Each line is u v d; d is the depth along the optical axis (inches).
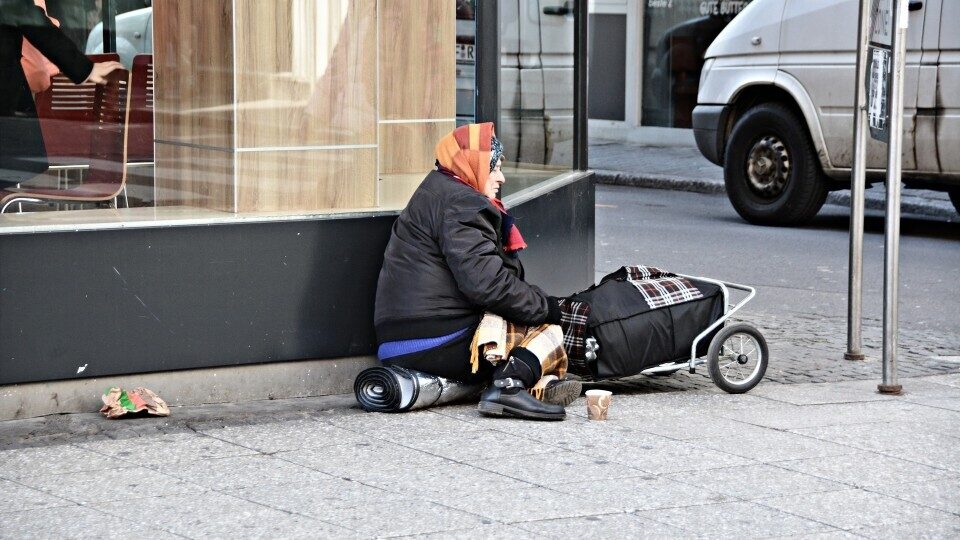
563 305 442.0
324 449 381.7
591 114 1518.2
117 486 346.0
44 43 419.8
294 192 445.7
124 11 429.4
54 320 403.9
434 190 424.5
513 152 530.3
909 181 872.3
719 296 459.5
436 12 541.6
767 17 932.6
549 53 569.6
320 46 446.0
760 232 925.2
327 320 442.3
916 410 443.5
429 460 372.2
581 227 586.6
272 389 439.2
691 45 1422.2
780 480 359.3
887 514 333.7
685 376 492.1
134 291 412.5
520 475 358.9
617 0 1473.9
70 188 423.2
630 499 340.2
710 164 1301.7
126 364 414.6
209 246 420.8
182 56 429.4
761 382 488.1
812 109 903.1
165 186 434.3
